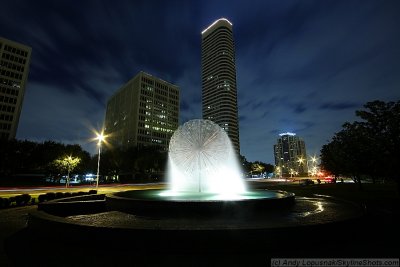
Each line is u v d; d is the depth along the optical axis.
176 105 134.62
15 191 33.88
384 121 17.06
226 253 6.37
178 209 10.56
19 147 53.31
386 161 16.50
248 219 9.85
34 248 7.05
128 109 124.81
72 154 56.41
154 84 124.81
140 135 114.00
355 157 20.06
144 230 6.62
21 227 10.14
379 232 8.70
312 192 28.53
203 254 6.34
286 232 6.68
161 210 10.70
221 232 6.47
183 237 6.45
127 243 6.65
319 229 7.02
